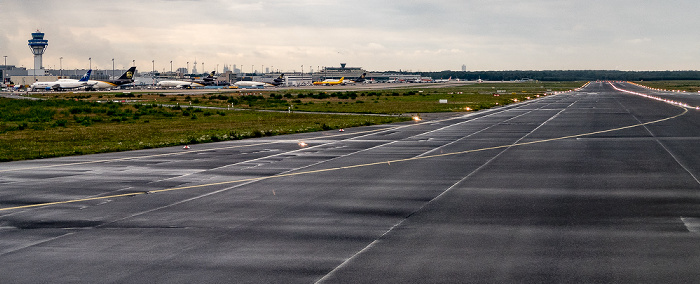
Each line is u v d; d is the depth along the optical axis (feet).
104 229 48.67
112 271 37.06
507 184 68.23
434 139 126.93
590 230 45.78
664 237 43.39
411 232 45.96
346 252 40.52
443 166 84.58
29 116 244.22
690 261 37.42
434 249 40.96
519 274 35.24
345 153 103.19
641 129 143.23
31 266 38.40
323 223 49.60
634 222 48.26
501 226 47.50
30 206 58.95
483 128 155.02
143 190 67.92
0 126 192.44
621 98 367.25
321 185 69.51
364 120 192.24
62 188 69.92
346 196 62.08
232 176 78.02
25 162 97.50
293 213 53.83
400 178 74.02
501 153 99.35
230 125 187.62
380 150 107.14
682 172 75.46
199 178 76.64
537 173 76.48
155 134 157.58
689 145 107.14
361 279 34.68
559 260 37.96
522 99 381.81
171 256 40.19
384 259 38.68
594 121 173.58
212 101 384.68
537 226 47.34
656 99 345.72
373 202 58.54
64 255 40.88
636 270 35.73
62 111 275.18
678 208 53.52
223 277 35.53
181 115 248.11
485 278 34.58
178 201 60.75
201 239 44.78
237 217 52.54
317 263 38.04
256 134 143.13
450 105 305.32
